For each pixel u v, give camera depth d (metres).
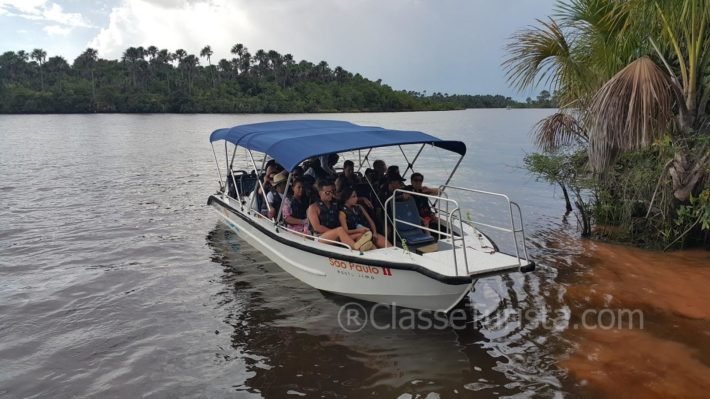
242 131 9.70
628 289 7.30
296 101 104.94
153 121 69.25
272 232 7.96
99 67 118.00
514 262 6.21
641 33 8.23
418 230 7.38
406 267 6.17
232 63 118.81
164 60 119.81
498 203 13.70
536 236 10.33
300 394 4.95
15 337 6.16
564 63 9.58
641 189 9.34
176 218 12.13
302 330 6.32
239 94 106.88
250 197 9.93
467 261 6.02
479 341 5.95
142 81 113.62
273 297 7.36
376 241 7.08
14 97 98.19
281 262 8.28
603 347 5.71
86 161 23.48
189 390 5.07
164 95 105.00
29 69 115.94
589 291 7.28
